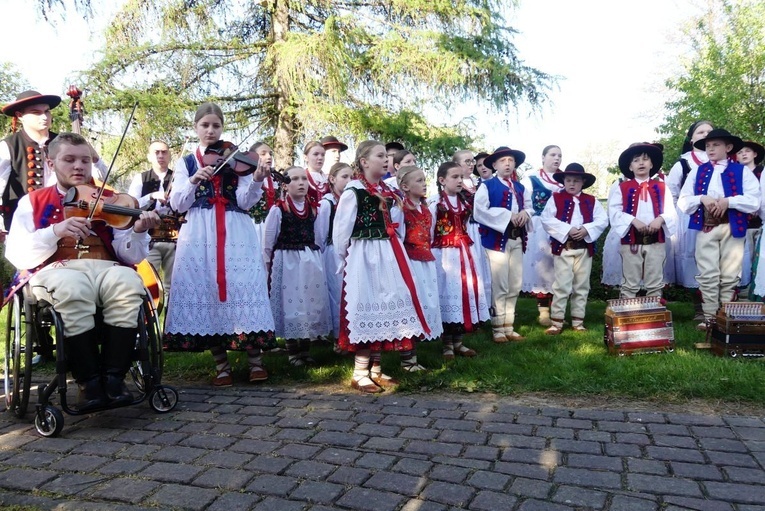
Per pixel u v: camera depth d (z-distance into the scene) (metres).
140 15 11.25
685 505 2.42
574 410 3.59
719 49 12.39
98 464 2.92
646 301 4.84
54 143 3.59
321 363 5.05
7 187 4.80
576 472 2.72
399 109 12.33
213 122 4.36
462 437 3.19
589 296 8.68
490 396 3.96
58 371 3.24
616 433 3.20
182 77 11.55
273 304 5.05
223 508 2.47
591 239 5.91
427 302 4.59
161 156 6.36
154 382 3.67
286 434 3.29
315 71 10.93
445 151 11.92
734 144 5.68
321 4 11.92
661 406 3.67
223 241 4.28
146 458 2.99
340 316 4.24
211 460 2.95
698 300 6.55
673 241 6.79
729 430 3.20
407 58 11.23
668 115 12.49
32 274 3.51
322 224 5.31
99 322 3.58
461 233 5.12
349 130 11.20
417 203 4.63
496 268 5.63
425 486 2.62
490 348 5.34
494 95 11.79
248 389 4.26
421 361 4.89
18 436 3.35
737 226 5.50
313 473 2.77
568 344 5.32
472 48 11.48
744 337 4.52
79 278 3.40
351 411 3.68
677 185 6.43
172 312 4.28
